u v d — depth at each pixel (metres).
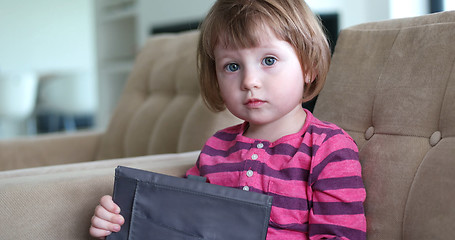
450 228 0.71
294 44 0.83
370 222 0.86
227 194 0.72
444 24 0.90
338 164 0.82
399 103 0.91
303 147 0.85
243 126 0.97
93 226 0.82
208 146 0.98
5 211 0.81
